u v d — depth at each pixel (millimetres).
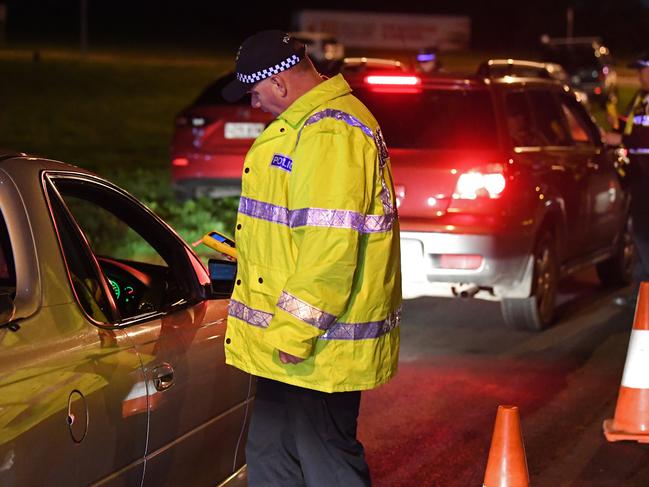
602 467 11734
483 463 11812
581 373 15375
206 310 8766
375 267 7770
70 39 119125
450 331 17750
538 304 17516
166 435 7910
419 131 17047
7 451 6246
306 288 7449
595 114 63719
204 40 128000
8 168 7289
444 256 16297
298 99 7777
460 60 105750
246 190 7902
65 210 7664
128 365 7480
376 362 7879
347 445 8086
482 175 16312
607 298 20703
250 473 8234
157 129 53719
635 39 150000
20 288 6879
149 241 8906
